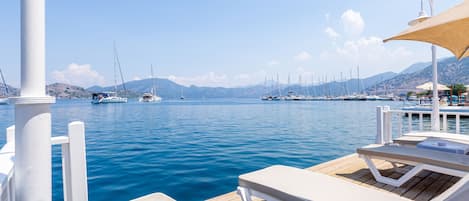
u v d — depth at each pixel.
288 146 8.11
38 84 1.50
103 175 4.96
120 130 12.47
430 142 3.73
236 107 39.78
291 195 1.94
